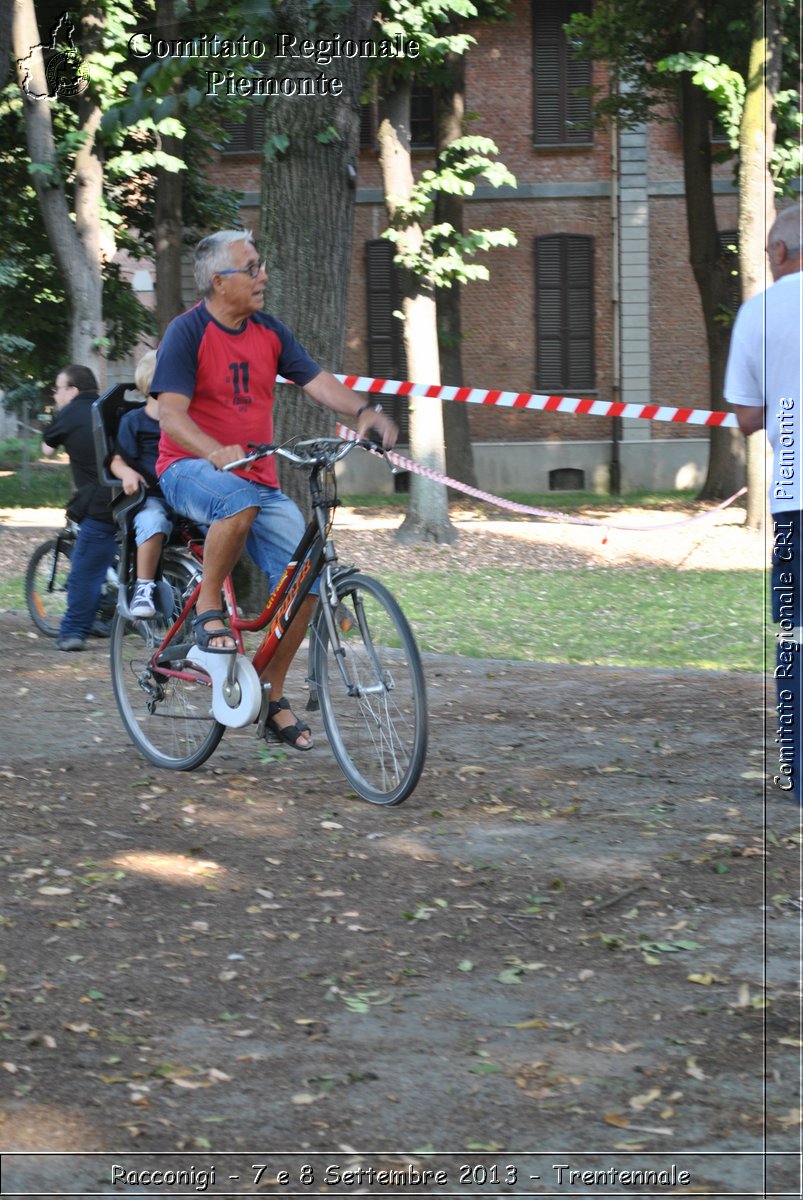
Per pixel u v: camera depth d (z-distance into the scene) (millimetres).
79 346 22594
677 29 26781
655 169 34000
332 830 5887
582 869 5352
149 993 4254
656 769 6840
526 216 34500
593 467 34500
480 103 34375
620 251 34125
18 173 25891
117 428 7992
